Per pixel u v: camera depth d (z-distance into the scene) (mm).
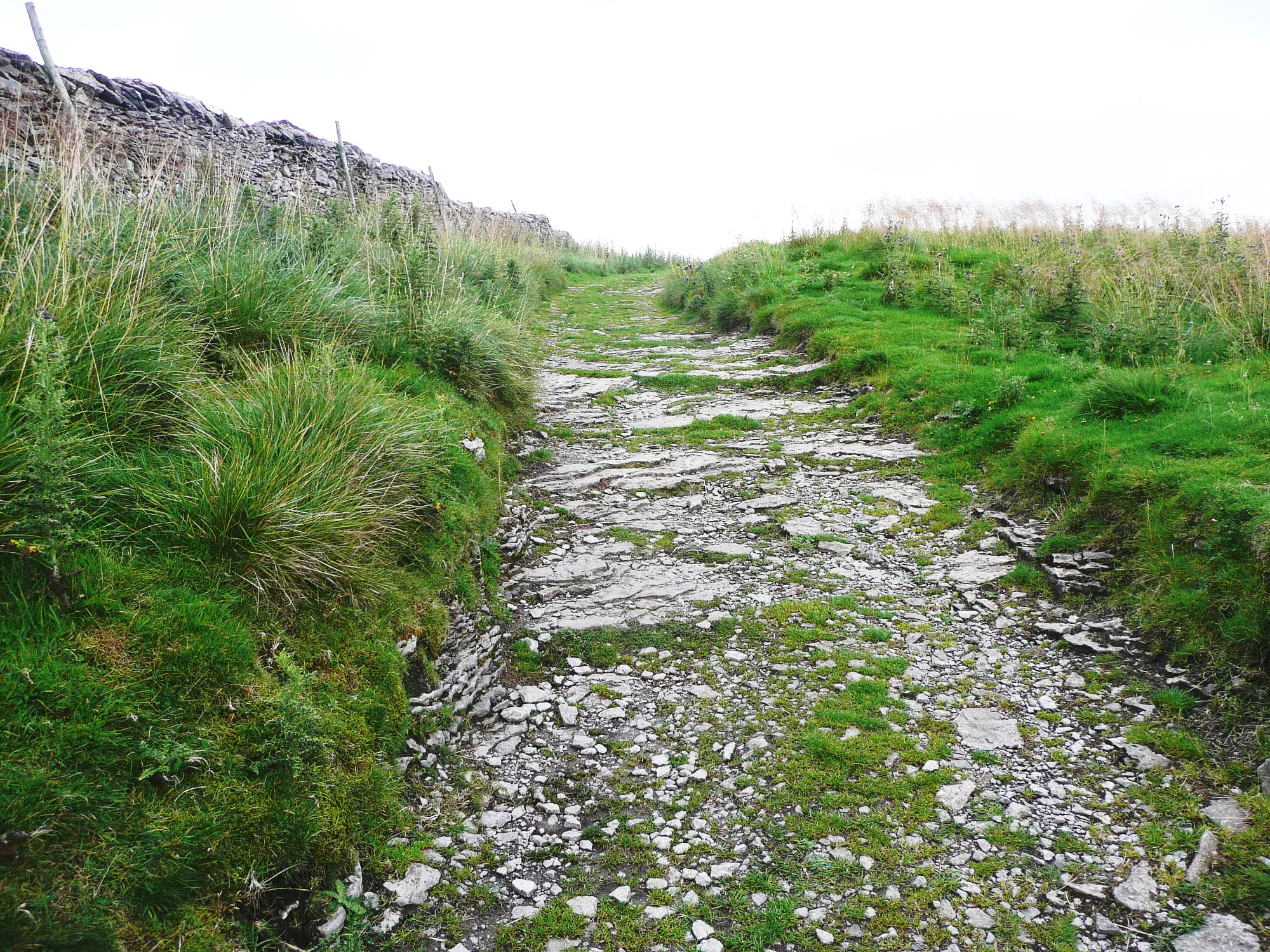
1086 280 10992
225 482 3760
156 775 2744
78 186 5488
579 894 3238
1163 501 5285
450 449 6133
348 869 3100
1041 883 3172
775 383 10789
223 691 3133
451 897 3193
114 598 3121
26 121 7738
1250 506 4629
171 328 5105
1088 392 7195
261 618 3631
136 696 2869
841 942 2957
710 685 4699
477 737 4301
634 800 3805
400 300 8352
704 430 9078
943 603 5488
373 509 4570
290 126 14734
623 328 15500
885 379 9719
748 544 6473
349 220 11836
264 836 2840
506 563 6023
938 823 3521
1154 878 3139
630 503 7262
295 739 3098
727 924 3064
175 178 9109
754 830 3557
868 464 8023
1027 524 6230
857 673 4711
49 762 2510
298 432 4500
